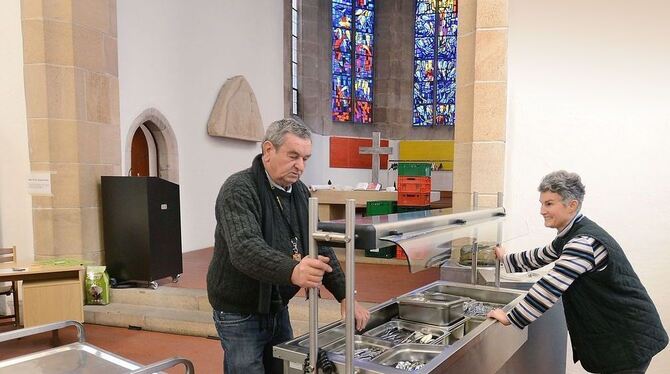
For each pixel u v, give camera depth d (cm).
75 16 470
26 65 470
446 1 1180
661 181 300
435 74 1206
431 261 181
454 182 342
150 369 159
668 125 298
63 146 476
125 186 477
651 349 200
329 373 142
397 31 1206
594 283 200
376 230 135
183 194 657
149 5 587
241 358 188
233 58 763
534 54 317
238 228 166
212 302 192
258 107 818
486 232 243
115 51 524
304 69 1038
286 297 201
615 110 307
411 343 177
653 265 303
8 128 486
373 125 1212
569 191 209
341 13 1153
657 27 297
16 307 429
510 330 207
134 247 476
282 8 916
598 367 208
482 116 320
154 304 464
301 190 200
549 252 229
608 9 304
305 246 193
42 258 477
